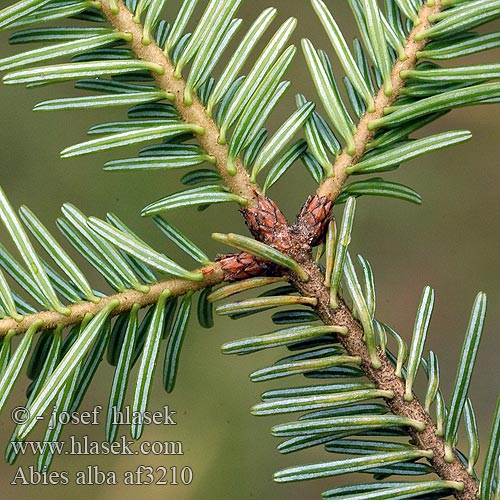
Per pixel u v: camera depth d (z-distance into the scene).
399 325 0.97
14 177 0.97
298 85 0.99
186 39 0.55
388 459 0.53
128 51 0.54
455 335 0.97
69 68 0.53
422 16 0.54
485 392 0.93
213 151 0.54
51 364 0.54
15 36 0.54
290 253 0.54
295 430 0.53
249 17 1.00
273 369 0.53
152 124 0.54
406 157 0.54
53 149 0.98
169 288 0.54
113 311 0.54
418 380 0.92
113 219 0.54
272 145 0.54
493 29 0.93
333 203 0.54
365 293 0.54
